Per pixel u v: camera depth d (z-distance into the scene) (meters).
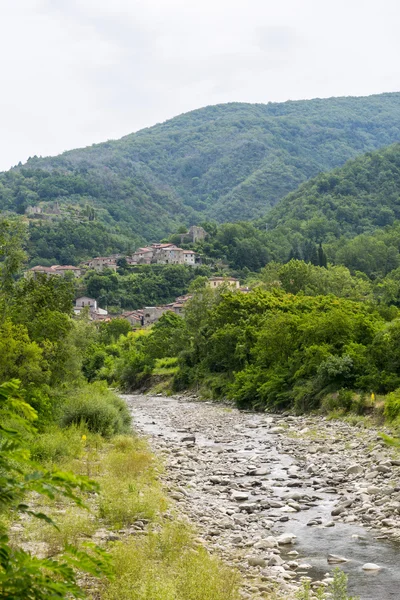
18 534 14.55
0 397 3.97
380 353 49.81
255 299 80.69
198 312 92.19
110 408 38.22
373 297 128.75
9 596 3.36
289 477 27.70
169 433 44.41
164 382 90.19
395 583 14.27
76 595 3.60
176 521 17.94
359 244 198.62
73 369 45.44
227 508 21.95
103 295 196.38
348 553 16.78
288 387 57.88
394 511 20.41
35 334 41.22
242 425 48.25
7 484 3.69
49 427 32.06
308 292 112.50
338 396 48.91
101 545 14.30
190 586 11.61
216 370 80.00
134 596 10.64
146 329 146.00
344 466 29.20
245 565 15.26
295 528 19.48
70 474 3.75
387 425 39.41
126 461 26.19
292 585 13.96
